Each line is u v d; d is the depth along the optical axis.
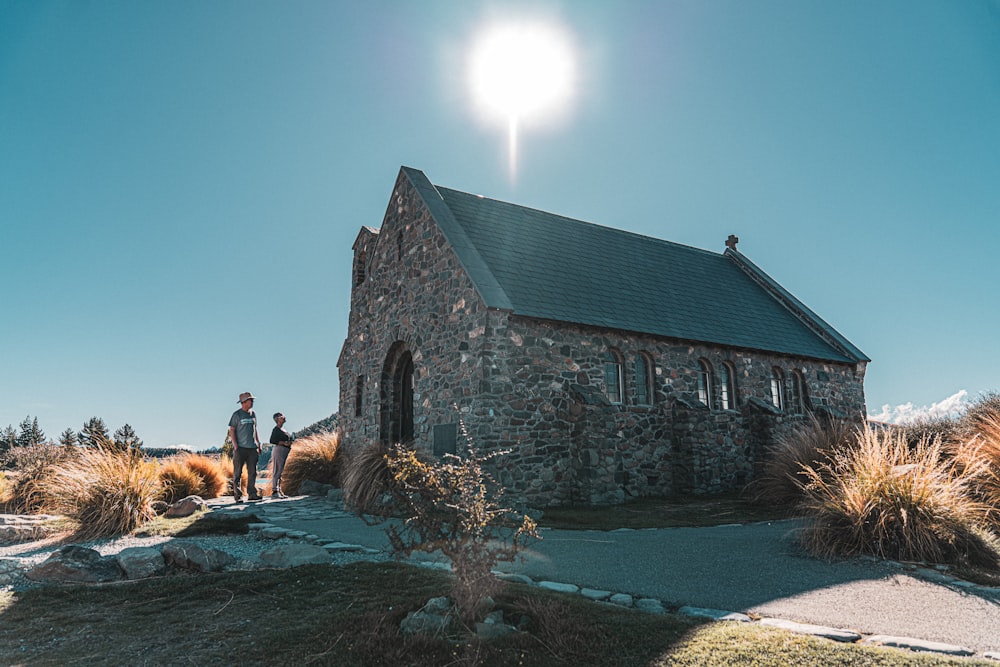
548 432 13.87
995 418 10.40
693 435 15.99
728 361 18.31
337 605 5.12
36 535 9.33
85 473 9.89
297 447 18.48
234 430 13.98
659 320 17.09
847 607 5.37
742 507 12.87
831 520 7.77
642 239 22.31
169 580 5.98
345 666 3.89
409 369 17.77
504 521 5.35
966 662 3.96
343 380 21.22
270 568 6.59
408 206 17.23
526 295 14.70
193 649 4.23
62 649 4.28
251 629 4.60
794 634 4.45
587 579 6.32
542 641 4.23
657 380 16.47
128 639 4.45
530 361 13.92
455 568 4.75
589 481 13.45
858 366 21.94
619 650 4.12
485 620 4.55
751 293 23.30
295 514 11.41
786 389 19.73
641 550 7.86
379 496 11.25
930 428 14.12
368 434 18.02
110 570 6.43
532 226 18.59
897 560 7.00
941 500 7.38
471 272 13.98
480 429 12.94
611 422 14.12
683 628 4.55
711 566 6.91
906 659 4.00
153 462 12.32
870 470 7.93
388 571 6.21
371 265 19.34
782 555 7.47
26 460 14.84
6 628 4.71
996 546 7.17
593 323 14.92
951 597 5.66
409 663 3.91
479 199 18.36
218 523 10.01
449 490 4.89
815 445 12.55
